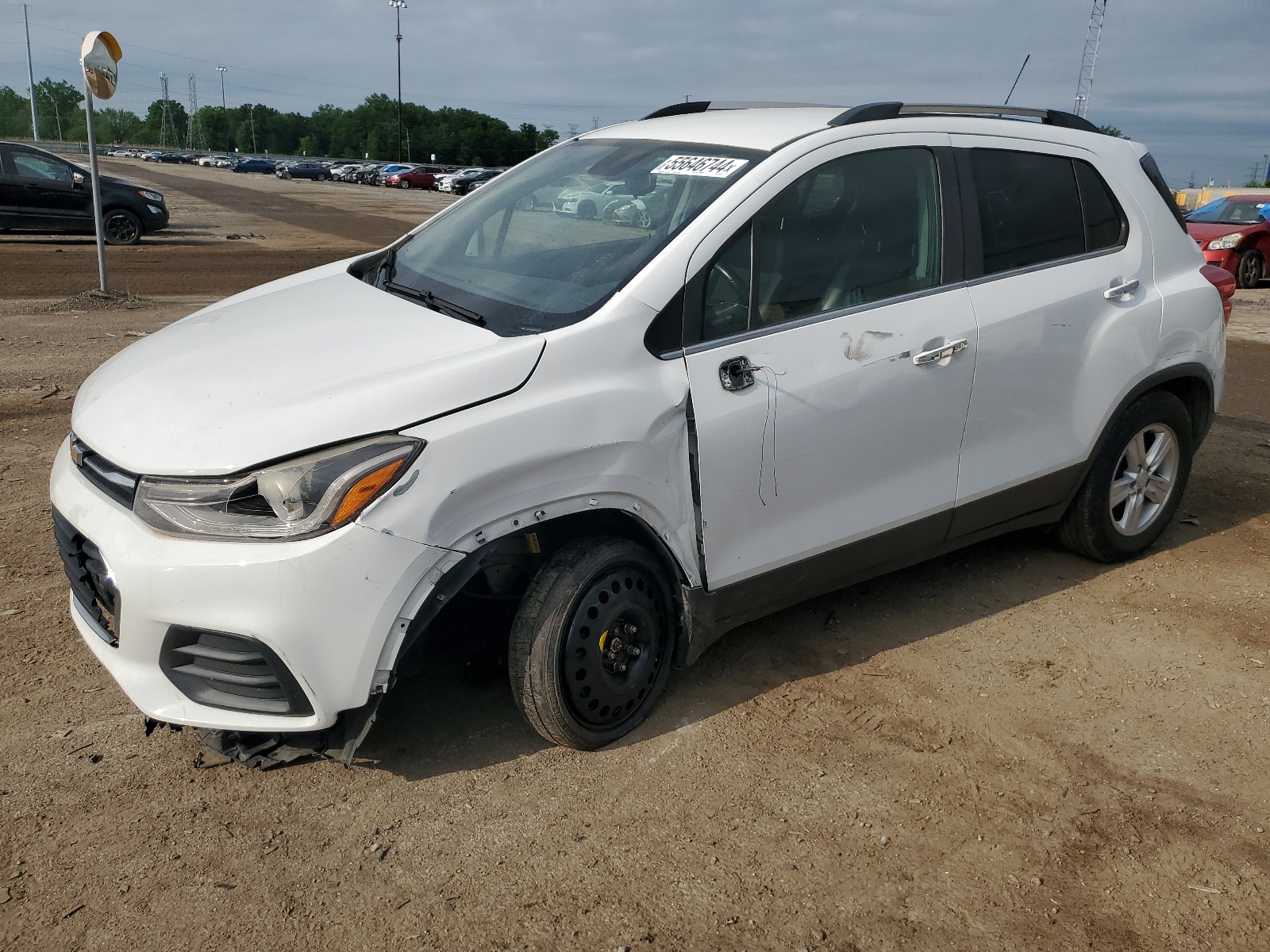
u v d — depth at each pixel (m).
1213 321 4.34
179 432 2.57
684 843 2.71
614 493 2.84
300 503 2.44
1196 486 5.66
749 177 3.15
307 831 2.71
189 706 2.60
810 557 3.34
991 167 3.69
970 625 3.94
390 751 3.06
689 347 2.98
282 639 2.44
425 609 2.59
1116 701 3.44
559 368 2.76
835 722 3.27
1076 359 3.87
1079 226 3.94
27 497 5.00
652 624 3.11
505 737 3.14
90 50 10.34
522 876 2.56
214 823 2.72
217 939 2.33
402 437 2.53
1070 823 2.83
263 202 36.31
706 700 3.38
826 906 2.50
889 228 3.41
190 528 2.46
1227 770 3.08
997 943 2.40
